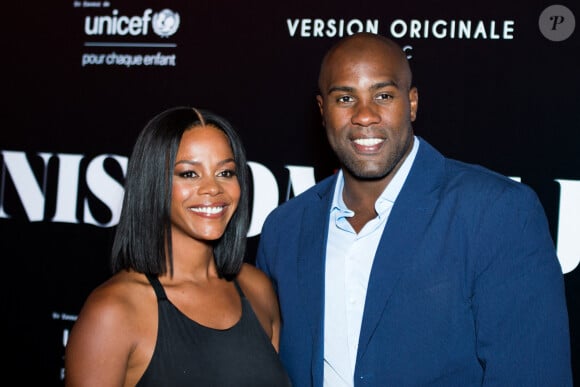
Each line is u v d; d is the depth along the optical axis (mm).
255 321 1683
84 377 1462
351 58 1710
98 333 1467
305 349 1783
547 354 1549
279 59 2854
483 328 1591
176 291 1584
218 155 1581
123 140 3018
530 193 1642
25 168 3125
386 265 1667
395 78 1704
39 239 3117
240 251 1729
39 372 3131
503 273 1578
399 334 1633
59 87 3088
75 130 3072
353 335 1693
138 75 3000
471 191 1654
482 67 2621
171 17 2957
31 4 3109
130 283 1549
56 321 3105
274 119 2863
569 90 2533
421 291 1632
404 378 1621
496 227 1594
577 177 2529
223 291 1693
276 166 2865
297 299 1824
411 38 2693
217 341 1564
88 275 3062
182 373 1494
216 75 2916
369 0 2744
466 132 2641
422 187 1724
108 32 3031
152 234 1556
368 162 1707
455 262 1621
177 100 2957
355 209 1796
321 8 2801
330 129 1762
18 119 3129
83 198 3066
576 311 2533
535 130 2570
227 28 2906
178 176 1564
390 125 1697
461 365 1613
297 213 1958
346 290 1725
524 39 2578
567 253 2537
